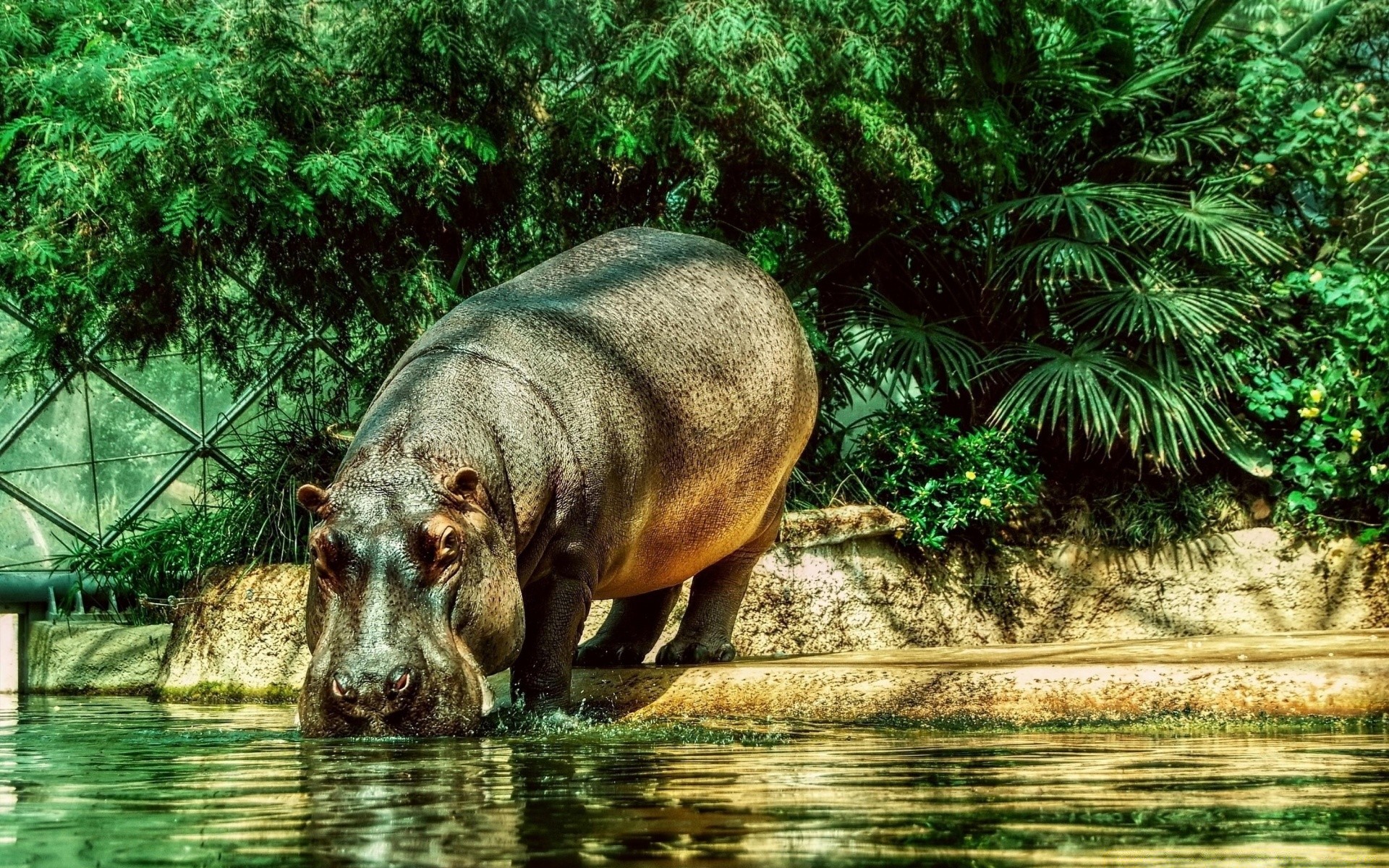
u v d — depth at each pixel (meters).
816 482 17.38
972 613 16.72
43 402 22.44
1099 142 19.61
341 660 6.98
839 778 5.21
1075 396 17.77
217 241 15.45
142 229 14.42
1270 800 4.50
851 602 15.84
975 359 17.61
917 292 19.25
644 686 9.60
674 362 9.99
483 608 7.60
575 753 6.34
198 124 13.11
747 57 15.05
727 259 11.23
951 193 18.92
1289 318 18.48
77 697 14.49
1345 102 20.25
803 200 17.44
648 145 14.97
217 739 7.62
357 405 18.38
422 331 15.32
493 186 16.08
